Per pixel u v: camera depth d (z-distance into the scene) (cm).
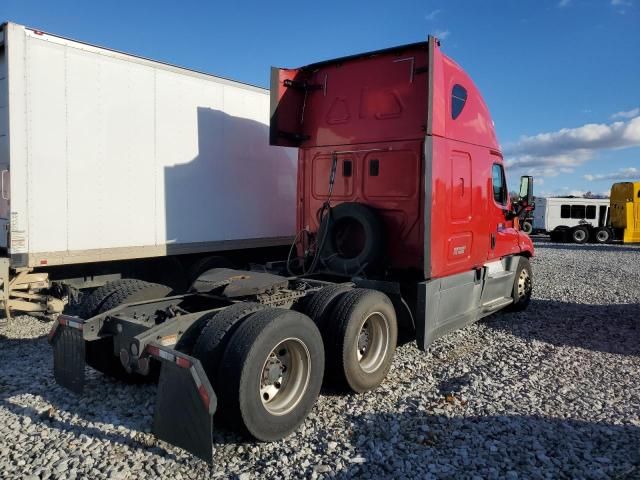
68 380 421
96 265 697
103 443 376
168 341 392
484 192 680
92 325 420
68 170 628
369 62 613
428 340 538
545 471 345
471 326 751
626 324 780
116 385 491
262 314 391
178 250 752
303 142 673
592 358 599
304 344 406
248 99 848
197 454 331
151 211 717
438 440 387
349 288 512
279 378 400
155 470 341
